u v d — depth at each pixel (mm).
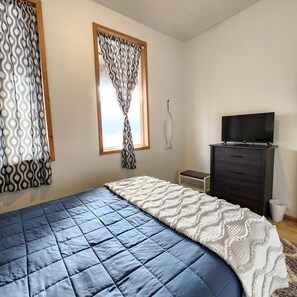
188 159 3617
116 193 1706
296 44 2146
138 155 2924
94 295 705
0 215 1365
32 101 1884
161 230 1128
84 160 2324
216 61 2967
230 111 2863
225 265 837
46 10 1938
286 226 2205
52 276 800
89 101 2311
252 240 990
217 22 2824
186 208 1344
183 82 3506
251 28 2500
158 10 2473
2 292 725
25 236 1102
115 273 806
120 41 2545
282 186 2389
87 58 2258
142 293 701
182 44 3416
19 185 1834
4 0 1706
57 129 2096
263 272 923
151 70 2979
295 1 2115
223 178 2645
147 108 2975
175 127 3443
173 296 684
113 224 1215
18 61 1790
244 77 2646
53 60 2016
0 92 1702
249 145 2494
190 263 841
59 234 1113
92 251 957
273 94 2379
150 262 861
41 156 1973
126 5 2354
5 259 910
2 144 1735
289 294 1290
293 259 1627
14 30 1761
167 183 1899
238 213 1244
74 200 1603
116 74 2523
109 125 2617
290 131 2270
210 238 981
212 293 715
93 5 2268
